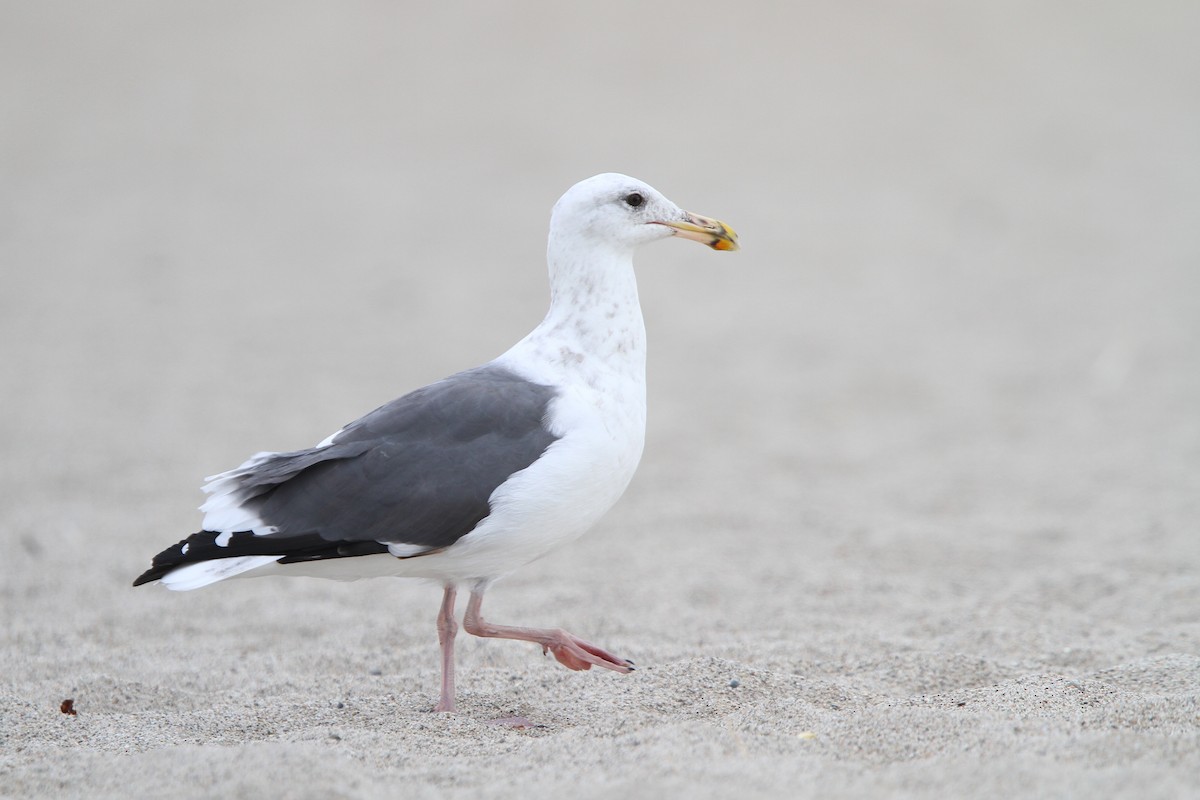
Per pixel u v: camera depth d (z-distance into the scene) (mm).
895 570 10883
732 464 14383
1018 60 38844
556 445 6848
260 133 32250
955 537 11750
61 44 39312
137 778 5645
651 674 7414
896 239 25000
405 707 7125
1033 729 6023
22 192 27344
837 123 33375
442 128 32781
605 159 30156
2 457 14156
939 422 15820
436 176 29094
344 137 32094
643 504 13070
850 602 9945
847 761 5711
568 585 10570
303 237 24875
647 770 5629
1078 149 31156
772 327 20188
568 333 7344
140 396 16484
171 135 31953
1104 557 10891
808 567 10969
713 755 5824
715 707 6949
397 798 5363
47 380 17109
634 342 7379
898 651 8289
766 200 27312
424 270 22922
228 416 15703
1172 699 6387
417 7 43031
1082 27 41875
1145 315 20250
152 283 21938
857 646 8422
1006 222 26094
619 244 7395
